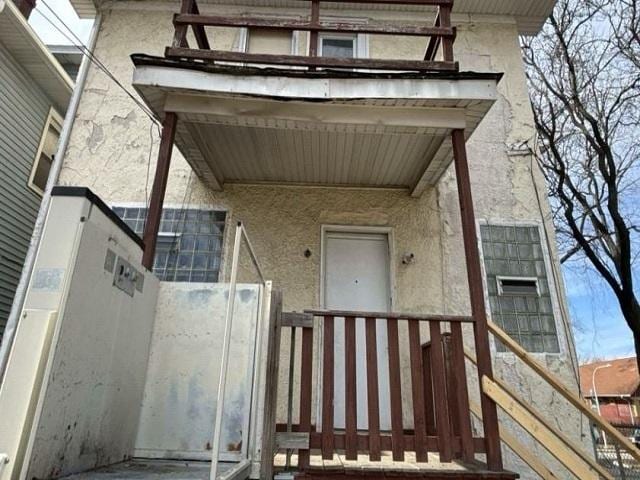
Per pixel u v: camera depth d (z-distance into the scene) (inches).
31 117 310.7
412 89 133.3
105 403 94.0
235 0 229.6
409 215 197.3
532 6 230.7
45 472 72.2
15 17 257.4
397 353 117.4
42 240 81.4
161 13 230.2
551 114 369.1
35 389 71.2
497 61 227.1
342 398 178.7
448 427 112.3
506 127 216.4
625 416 1082.1
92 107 210.1
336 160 176.2
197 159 171.3
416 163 177.2
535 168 209.6
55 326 74.9
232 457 107.7
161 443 110.3
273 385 113.8
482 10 233.1
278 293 124.0
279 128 144.6
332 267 194.1
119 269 99.9
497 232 197.8
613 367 1268.5
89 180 197.9
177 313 122.9
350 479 106.5
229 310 78.8
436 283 187.9
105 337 93.3
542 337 181.8
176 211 193.3
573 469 97.7
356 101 134.3
